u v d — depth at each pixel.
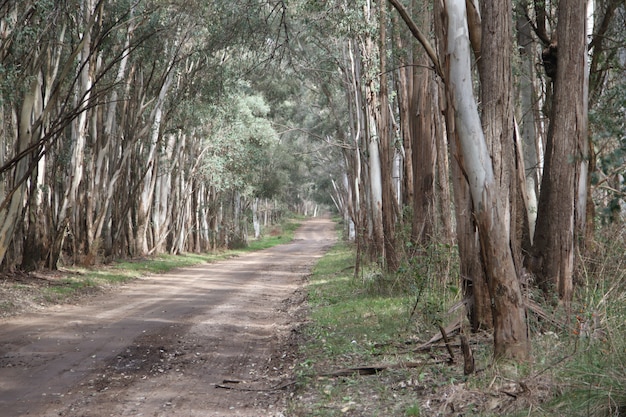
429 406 7.03
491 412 6.46
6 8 18.66
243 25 21.38
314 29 25.77
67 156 27.28
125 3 25.00
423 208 18.97
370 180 25.91
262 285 26.72
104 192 29.55
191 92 33.97
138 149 37.28
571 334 8.41
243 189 50.28
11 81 19.12
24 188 20.38
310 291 22.36
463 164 8.18
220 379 9.27
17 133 22.06
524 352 7.92
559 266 10.21
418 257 14.39
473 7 8.87
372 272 23.19
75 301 19.12
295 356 10.97
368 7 22.53
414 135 19.44
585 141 10.29
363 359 9.95
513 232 9.55
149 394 8.28
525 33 14.55
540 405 6.36
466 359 7.73
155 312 16.77
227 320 15.59
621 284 9.27
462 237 10.70
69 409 7.48
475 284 10.52
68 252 30.34
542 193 10.48
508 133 8.47
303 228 104.06
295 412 7.34
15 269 23.22
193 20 27.50
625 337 7.65
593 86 13.74
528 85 14.99
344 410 7.20
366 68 24.89
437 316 11.60
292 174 67.56
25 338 12.19
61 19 21.45
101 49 24.88
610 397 5.75
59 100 27.05
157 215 42.59
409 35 21.47
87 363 10.09
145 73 33.66
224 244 59.59
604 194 12.73
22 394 8.12
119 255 35.88
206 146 45.09
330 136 45.78
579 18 10.26
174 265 37.38
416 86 19.20
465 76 8.12
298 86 42.50
